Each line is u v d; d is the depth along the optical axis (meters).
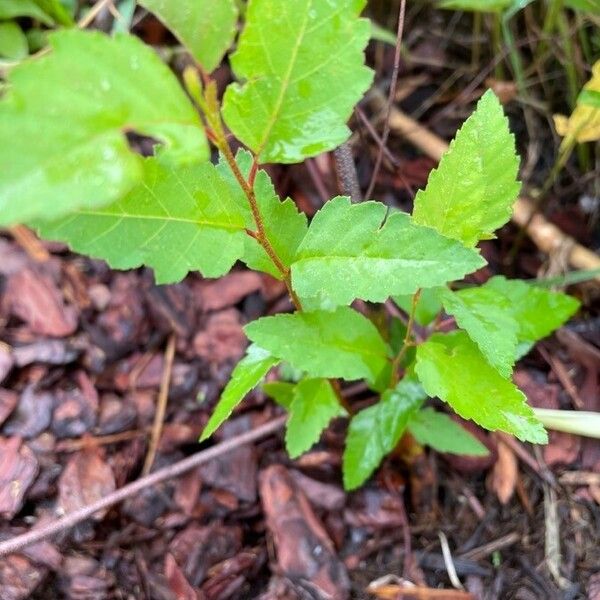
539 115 0.26
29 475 0.19
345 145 0.18
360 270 0.13
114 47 0.09
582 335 0.23
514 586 0.20
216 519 0.20
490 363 0.15
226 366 0.22
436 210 0.14
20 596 0.18
